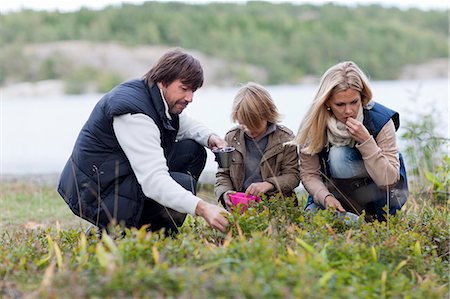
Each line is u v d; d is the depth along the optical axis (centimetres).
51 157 1355
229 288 397
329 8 5009
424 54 4616
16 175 1162
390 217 595
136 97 589
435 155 889
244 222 539
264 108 642
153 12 4788
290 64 4597
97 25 4659
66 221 834
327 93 605
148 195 568
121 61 4384
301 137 632
